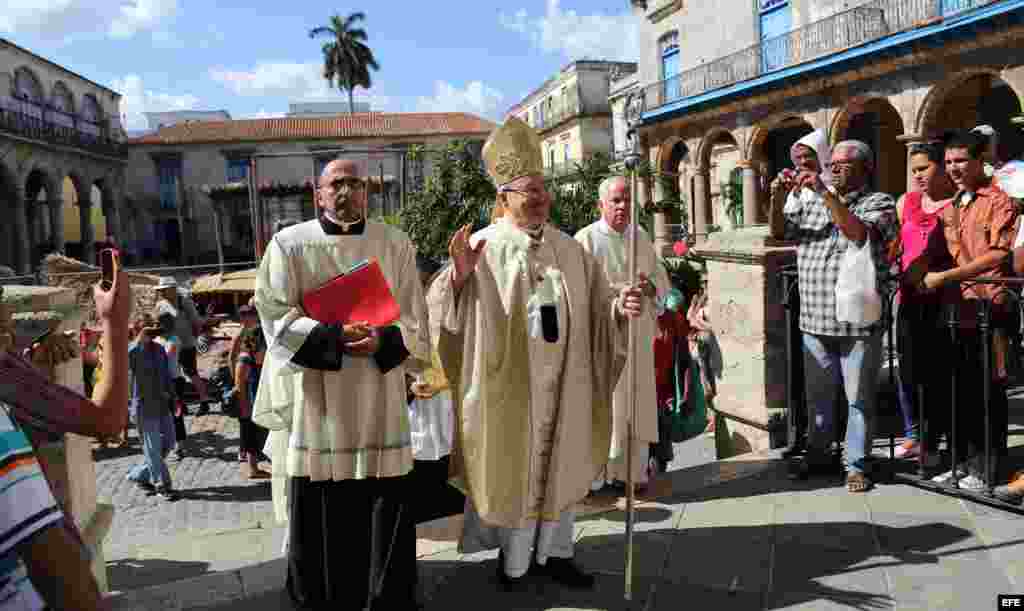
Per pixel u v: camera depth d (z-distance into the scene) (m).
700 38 26.17
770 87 22.19
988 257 3.75
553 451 3.21
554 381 3.25
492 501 3.15
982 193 3.92
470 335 3.26
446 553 3.77
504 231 3.37
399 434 3.14
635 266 3.09
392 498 3.13
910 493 3.95
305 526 3.18
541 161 3.38
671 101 27.22
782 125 24.02
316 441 3.10
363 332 3.02
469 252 3.11
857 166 3.95
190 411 11.84
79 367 3.52
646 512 4.02
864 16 19.23
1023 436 4.70
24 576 1.27
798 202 4.16
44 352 2.58
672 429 5.41
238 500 7.66
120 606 3.31
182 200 48.94
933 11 17.34
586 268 3.47
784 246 5.15
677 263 8.65
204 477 8.52
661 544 3.59
